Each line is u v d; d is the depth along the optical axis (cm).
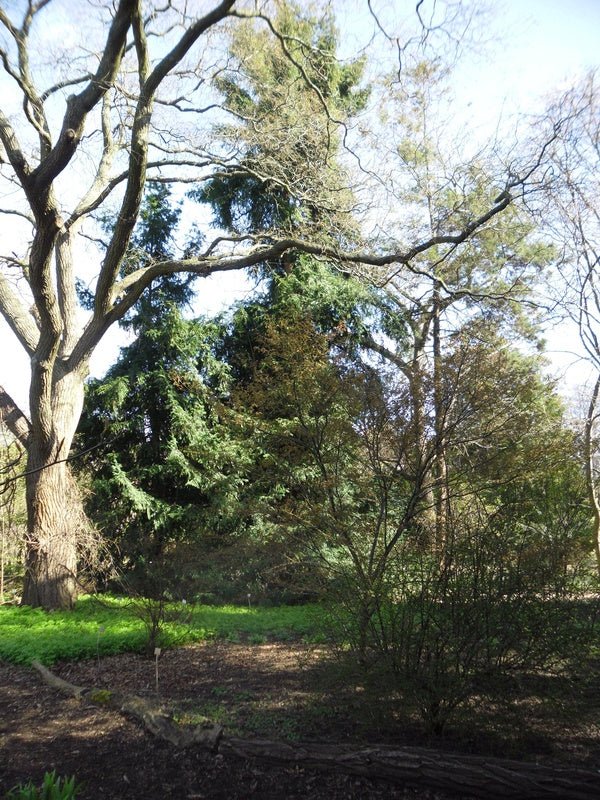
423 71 1116
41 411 1292
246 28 1116
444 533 550
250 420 805
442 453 612
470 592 505
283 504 756
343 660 546
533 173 1283
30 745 569
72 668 860
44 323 1224
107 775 501
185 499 1742
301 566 685
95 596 1366
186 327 1731
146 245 1920
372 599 538
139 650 948
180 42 1027
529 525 533
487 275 1717
